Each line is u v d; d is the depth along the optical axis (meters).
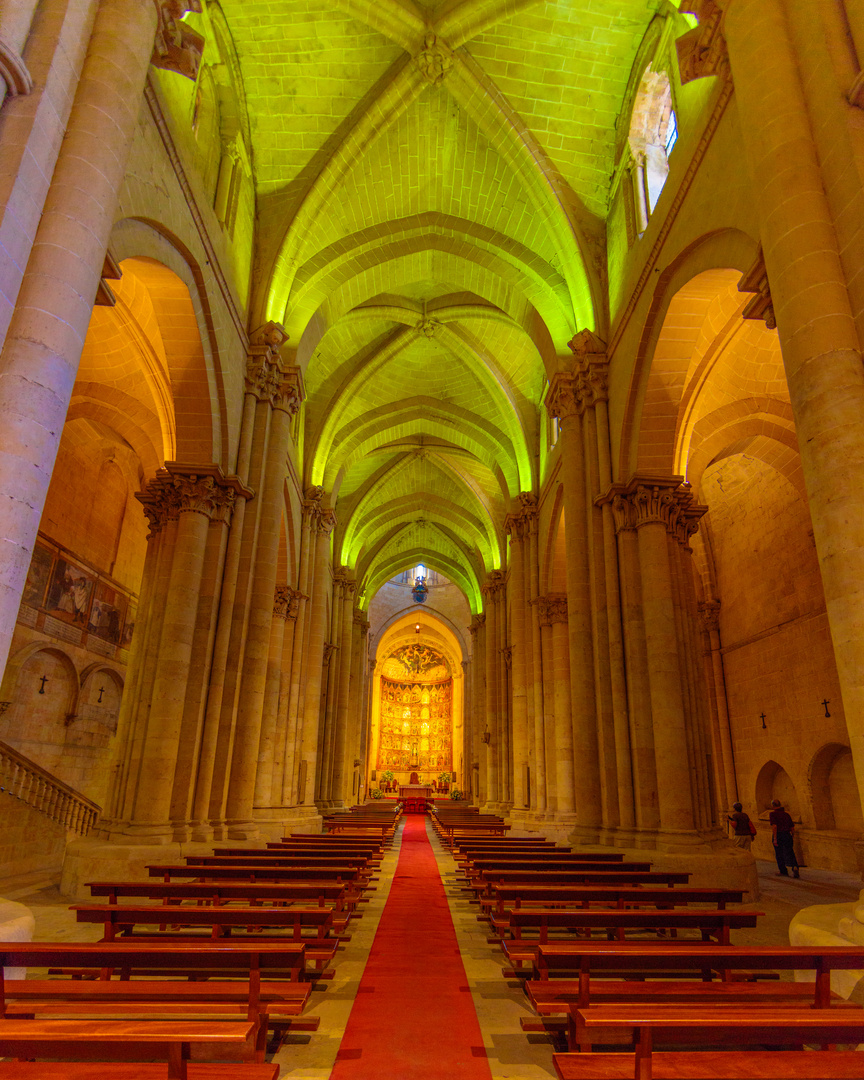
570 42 14.10
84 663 19.80
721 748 21.61
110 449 20.59
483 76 14.55
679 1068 3.24
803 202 6.75
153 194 9.81
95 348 14.53
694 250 11.10
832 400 6.02
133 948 3.92
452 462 30.72
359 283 19.03
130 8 7.50
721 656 22.20
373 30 14.04
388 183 17.02
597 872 8.16
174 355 12.54
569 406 15.84
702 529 22.45
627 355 14.03
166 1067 3.28
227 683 13.12
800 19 7.39
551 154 15.72
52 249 6.27
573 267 16.38
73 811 15.59
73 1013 3.99
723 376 15.56
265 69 14.72
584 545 15.02
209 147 13.62
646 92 14.11
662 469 13.52
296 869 8.05
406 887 12.09
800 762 17.95
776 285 6.88
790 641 18.50
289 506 19.95
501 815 25.20
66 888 10.53
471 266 19.19
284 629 20.73
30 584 17.39
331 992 6.00
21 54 6.39
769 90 7.34
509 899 7.05
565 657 20.62
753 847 19.72
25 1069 3.17
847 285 6.41
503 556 30.23
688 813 11.64
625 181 14.84
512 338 22.17
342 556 31.41
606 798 12.90
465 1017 5.40
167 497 13.17
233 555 13.64
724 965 4.20
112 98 7.06
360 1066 4.50
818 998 4.12
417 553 41.50
